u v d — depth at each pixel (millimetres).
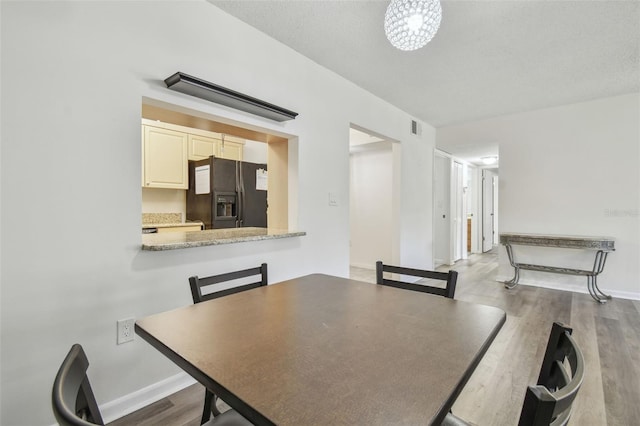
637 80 3189
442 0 1898
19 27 1325
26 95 1343
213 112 1991
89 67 1503
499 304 3479
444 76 3016
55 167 1418
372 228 5594
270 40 2311
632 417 1610
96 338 1547
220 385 683
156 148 3922
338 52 2539
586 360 2193
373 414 582
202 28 1908
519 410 1695
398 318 1089
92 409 753
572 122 3936
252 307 1204
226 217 3885
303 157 2615
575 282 4012
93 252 1529
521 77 3068
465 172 6754
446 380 697
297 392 652
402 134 4074
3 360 1311
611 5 1958
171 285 1806
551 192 4109
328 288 1483
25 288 1353
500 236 4246
